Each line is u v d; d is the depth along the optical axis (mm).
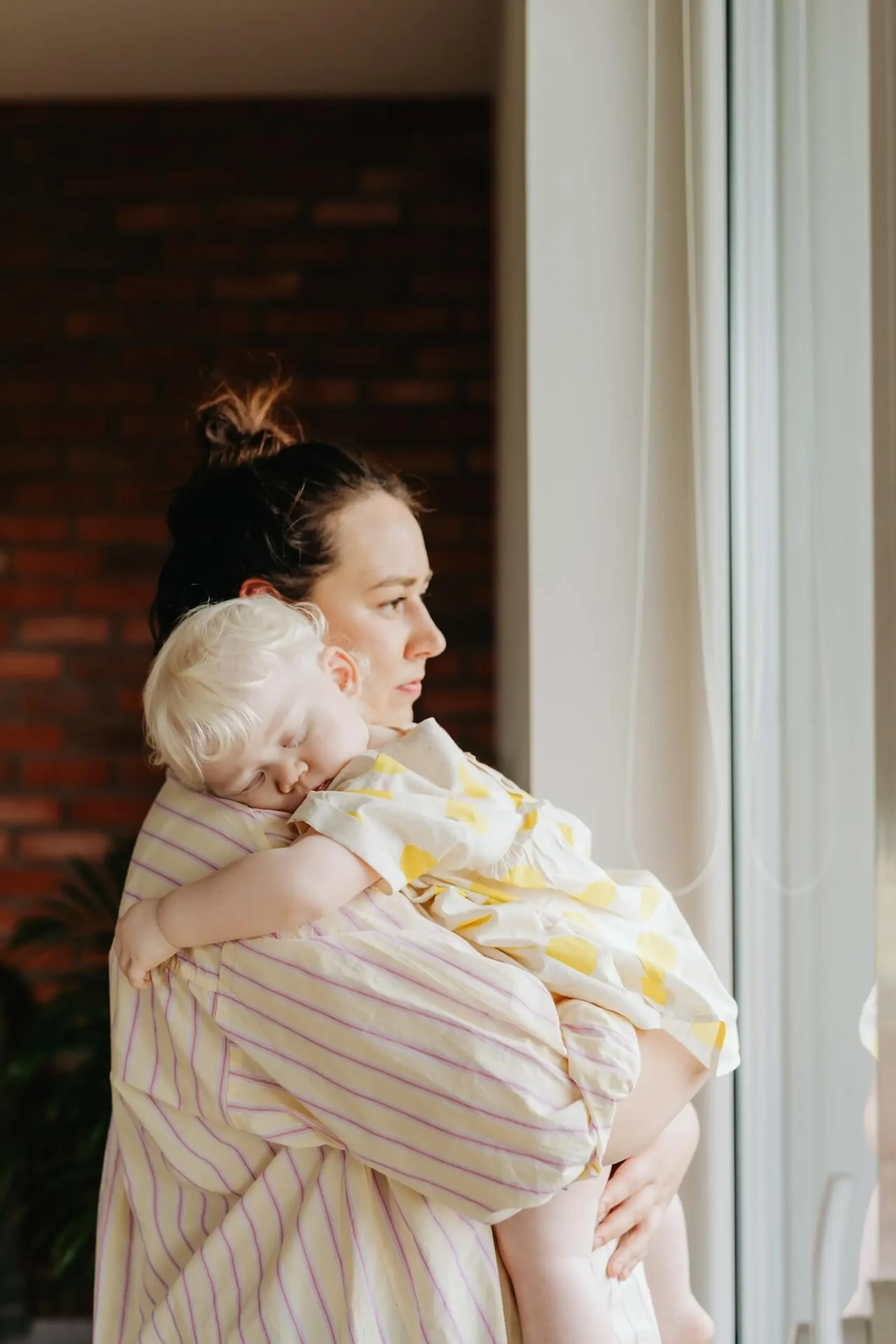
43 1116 2766
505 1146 949
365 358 3051
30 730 3057
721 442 1527
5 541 3061
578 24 1594
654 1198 1138
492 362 3000
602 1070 987
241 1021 1021
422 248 3051
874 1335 809
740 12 1472
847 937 1093
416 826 1053
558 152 1591
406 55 2848
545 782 1569
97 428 3057
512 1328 1022
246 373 3047
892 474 790
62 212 3053
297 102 3057
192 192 3059
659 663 1567
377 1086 977
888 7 801
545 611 1575
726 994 1153
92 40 2754
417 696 1362
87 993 2580
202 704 1083
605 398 1582
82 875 2836
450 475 3039
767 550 1404
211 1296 995
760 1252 1430
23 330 3053
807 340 1239
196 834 1101
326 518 1307
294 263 3057
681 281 1576
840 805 1118
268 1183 1010
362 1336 945
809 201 1223
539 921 1086
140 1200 1079
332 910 1030
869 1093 1017
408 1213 979
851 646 1078
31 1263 2895
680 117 1582
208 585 1336
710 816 1535
